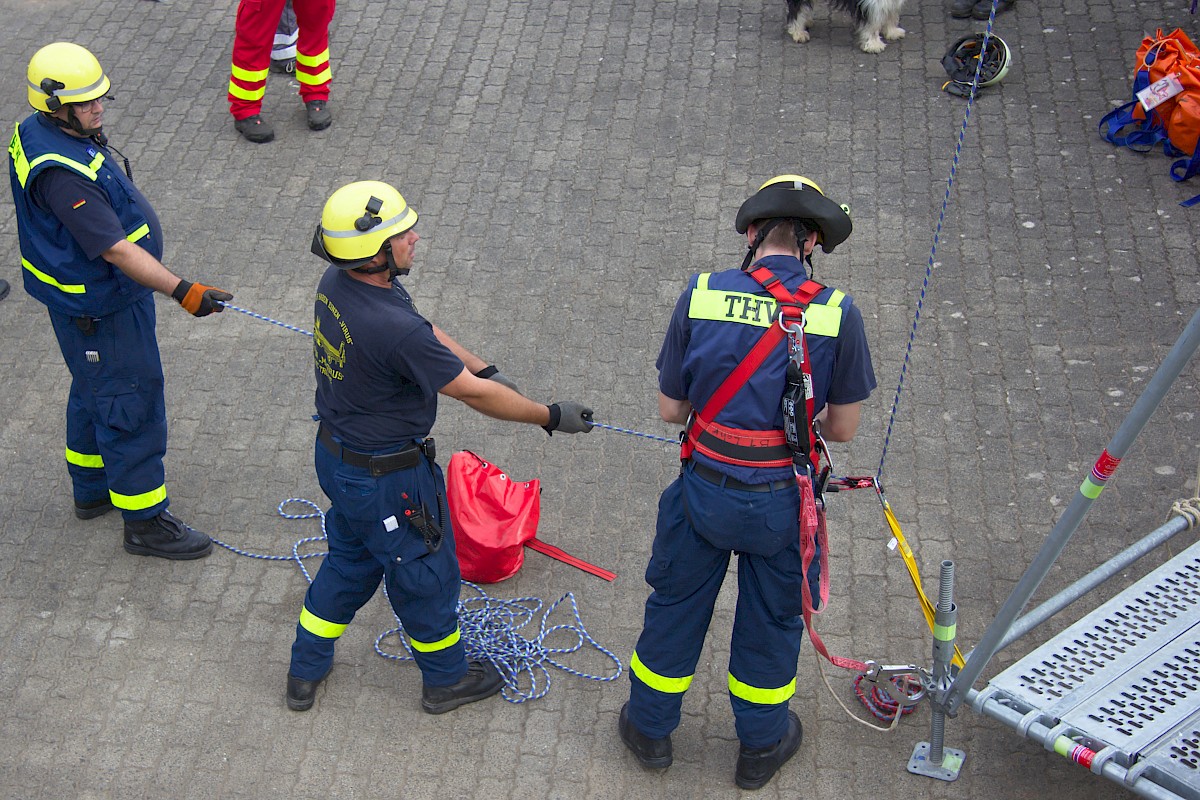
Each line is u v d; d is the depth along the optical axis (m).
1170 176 7.14
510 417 3.98
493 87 8.23
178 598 4.93
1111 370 5.89
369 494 3.88
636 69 8.34
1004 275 6.50
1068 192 7.07
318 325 3.80
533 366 6.04
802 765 4.22
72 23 9.05
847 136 7.60
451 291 6.54
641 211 7.07
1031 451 5.47
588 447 5.60
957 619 4.72
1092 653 4.13
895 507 5.21
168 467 5.56
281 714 4.45
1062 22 8.55
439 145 7.70
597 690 4.53
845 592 4.86
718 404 3.55
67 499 5.41
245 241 6.98
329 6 7.50
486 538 4.80
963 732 4.29
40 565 5.08
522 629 4.77
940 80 8.05
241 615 4.86
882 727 4.32
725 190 7.20
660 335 6.22
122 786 4.21
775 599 3.75
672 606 3.90
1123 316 6.21
